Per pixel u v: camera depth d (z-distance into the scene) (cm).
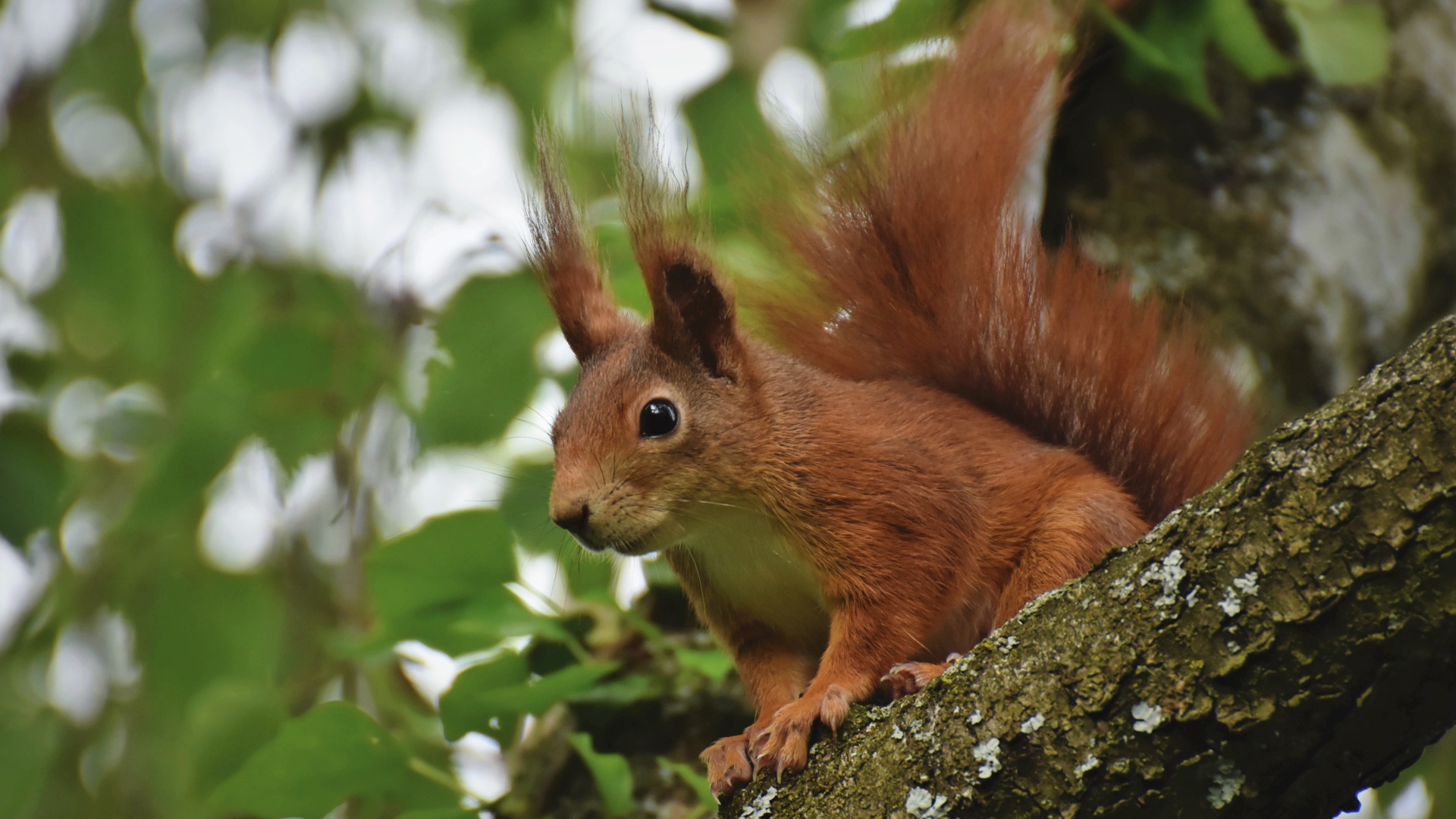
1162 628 466
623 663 837
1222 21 827
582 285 761
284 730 730
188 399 1036
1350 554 436
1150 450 746
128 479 1196
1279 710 447
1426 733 444
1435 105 895
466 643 759
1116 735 469
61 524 1138
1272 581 449
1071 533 674
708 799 726
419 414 945
